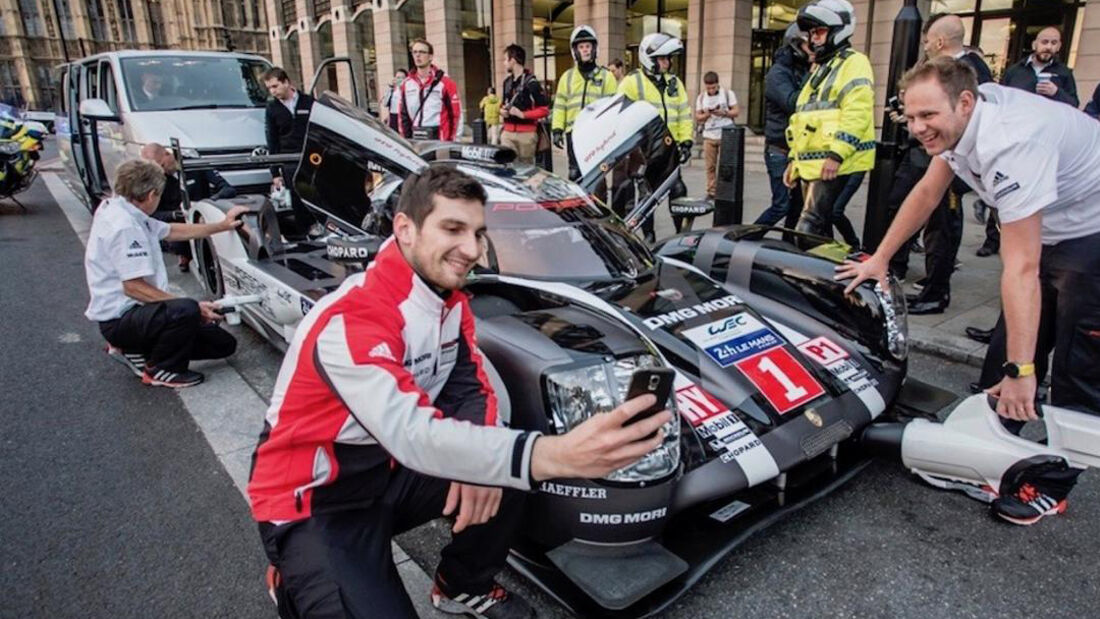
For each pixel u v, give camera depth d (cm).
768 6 1443
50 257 704
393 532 183
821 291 299
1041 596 218
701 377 244
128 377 402
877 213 503
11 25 5678
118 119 691
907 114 228
